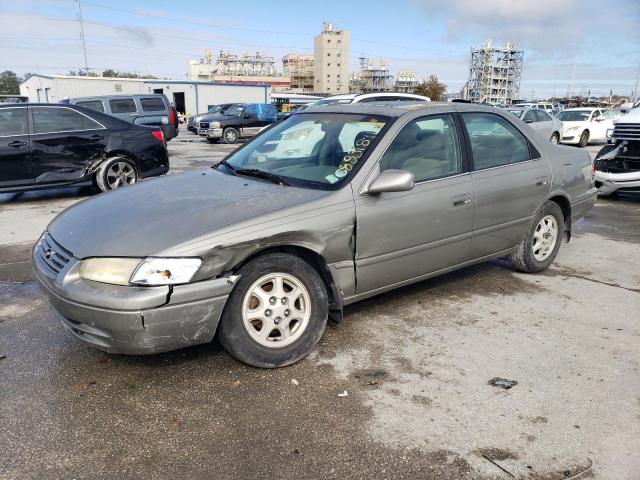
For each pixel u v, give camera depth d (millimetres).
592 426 2678
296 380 3096
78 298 2771
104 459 2422
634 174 8617
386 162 3596
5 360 3312
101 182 8633
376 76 150125
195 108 49281
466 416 2754
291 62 172375
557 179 4824
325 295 3326
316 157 3836
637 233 6785
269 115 23578
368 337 3646
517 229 4586
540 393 2971
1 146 7852
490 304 4258
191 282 2795
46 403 2848
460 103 4379
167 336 2807
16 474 2318
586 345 3555
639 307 4230
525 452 2484
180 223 2988
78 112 8531
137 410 2797
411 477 2324
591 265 5344
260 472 2348
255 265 3025
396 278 3744
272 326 3152
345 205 3338
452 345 3539
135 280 2721
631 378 3137
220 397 2918
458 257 4133
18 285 4684
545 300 4359
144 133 9133
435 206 3797
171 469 2363
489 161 4301
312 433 2617
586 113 21391
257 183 3641
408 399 2904
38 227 6836
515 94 131750
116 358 3342
